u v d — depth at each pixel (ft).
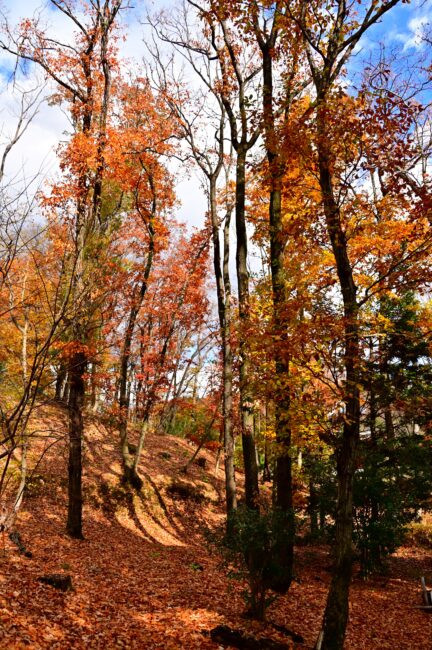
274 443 35.01
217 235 47.78
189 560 47.26
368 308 42.22
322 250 38.42
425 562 62.64
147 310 66.90
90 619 25.20
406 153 27.94
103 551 43.50
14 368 33.22
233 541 29.22
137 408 72.69
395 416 51.96
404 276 30.68
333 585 25.68
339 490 27.30
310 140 29.22
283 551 37.47
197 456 87.97
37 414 69.00
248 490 37.73
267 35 37.45
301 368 38.63
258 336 31.60
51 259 28.09
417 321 48.37
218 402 74.02
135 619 26.91
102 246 30.68
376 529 47.52
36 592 26.45
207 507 70.64
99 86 48.93
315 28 30.09
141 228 59.52
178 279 68.90
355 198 31.60
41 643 20.77
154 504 64.85
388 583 49.88
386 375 47.11
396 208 33.17
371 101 28.30
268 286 38.91
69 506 45.85
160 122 56.03
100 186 44.39
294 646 27.07
